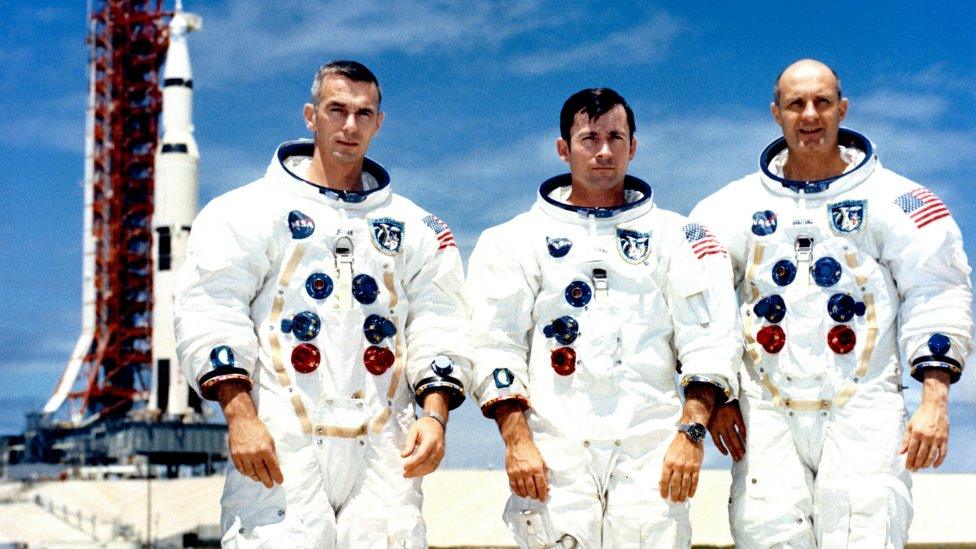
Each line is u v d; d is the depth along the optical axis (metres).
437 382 6.54
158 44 100.44
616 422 6.70
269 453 6.10
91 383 98.38
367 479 6.44
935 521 29.84
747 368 7.03
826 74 6.98
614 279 6.82
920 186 6.96
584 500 6.65
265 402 6.36
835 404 6.82
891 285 6.92
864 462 6.72
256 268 6.48
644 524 6.60
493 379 6.70
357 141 6.65
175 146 89.81
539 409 6.79
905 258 6.78
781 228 7.00
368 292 6.57
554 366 6.79
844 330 6.85
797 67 7.06
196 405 92.38
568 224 6.90
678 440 6.57
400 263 6.73
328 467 6.34
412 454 6.34
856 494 6.68
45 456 96.44
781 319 6.95
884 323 6.86
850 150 7.28
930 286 6.73
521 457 6.61
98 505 82.12
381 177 6.91
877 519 6.64
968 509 30.48
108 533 76.31
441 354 6.62
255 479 6.15
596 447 6.68
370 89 6.70
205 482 86.50
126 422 89.19
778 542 6.77
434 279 6.79
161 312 90.25
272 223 6.51
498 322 6.82
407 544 6.36
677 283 6.77
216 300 6.34
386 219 6.71
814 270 6.93
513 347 6.84
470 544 32.22
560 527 6.62
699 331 6.70
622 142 6.83
